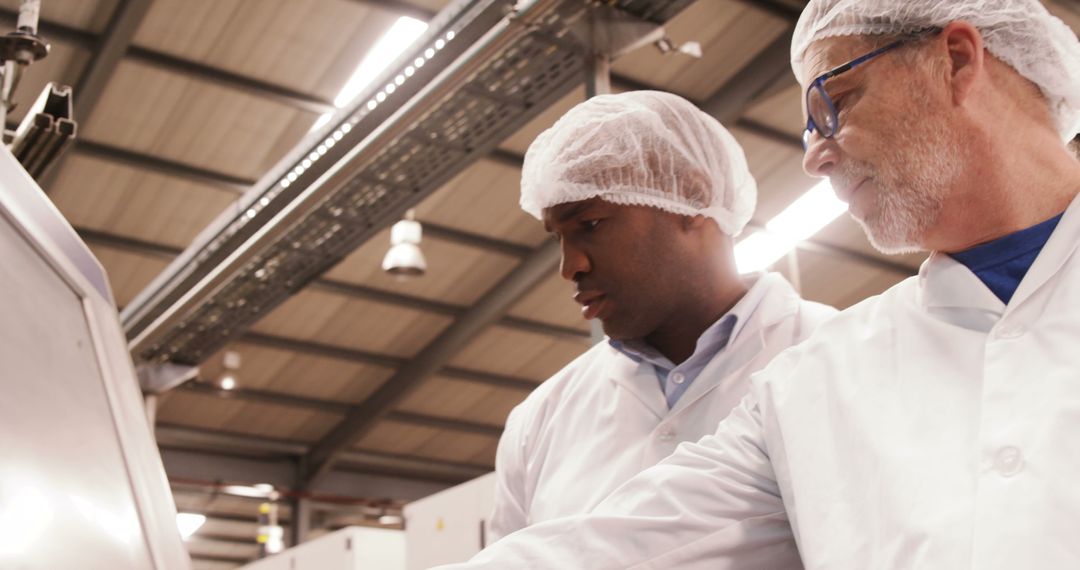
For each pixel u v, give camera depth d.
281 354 8.38
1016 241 0.96
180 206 6.69
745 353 1.46
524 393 9.16
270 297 6.05
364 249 7.27
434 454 9.98
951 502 0.86
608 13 3.97
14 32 2.14
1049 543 0.78
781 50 5.89
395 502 10.09
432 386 8.99
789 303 1.52
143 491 0.79
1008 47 0.98
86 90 5.67
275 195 5.02
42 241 0.80
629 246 1.45
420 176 4.92
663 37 4.16
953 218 0.97
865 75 1.00
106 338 0.86
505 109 4.46
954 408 0.92
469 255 7.47
